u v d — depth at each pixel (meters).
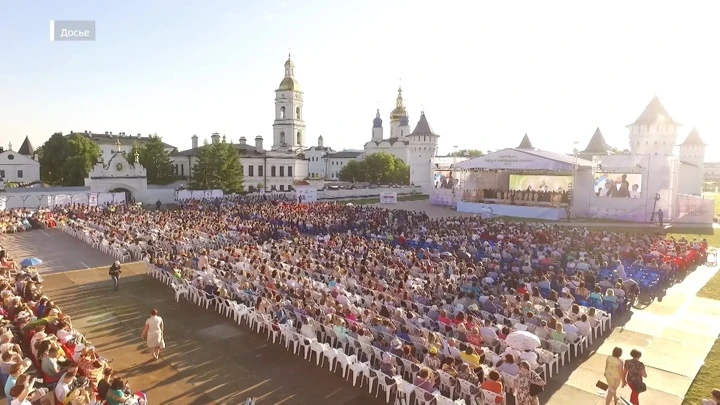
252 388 14.75
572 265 25.69
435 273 23.72
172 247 31.56
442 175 75.19
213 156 80.38
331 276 23.03
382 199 79.12
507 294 20.08
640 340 18.09
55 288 25.03
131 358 16.77
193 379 15.29
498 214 62.88
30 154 121.19
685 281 26.22
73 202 61.50
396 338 14.93
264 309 18.94
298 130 133.62
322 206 58.38
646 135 77.31
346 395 14.34
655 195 53.25
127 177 69.94
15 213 46.12
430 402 12.62
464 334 15.70
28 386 10.28
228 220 43.47
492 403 12.16
